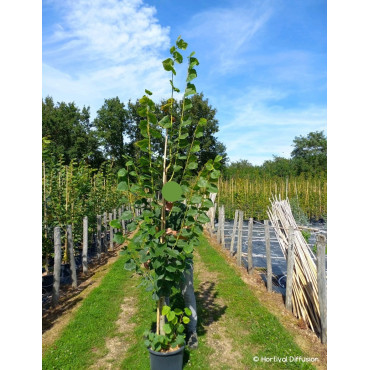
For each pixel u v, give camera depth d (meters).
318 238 3.90
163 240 3.09
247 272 6.79
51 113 31.06
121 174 2.89
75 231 7.09
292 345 3.71
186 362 3.40
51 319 4.53
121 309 4.91
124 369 3.34
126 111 32.66
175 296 4.99
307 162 32.16
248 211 15.54
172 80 2.97
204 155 24.86
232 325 4.27
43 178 6.28
